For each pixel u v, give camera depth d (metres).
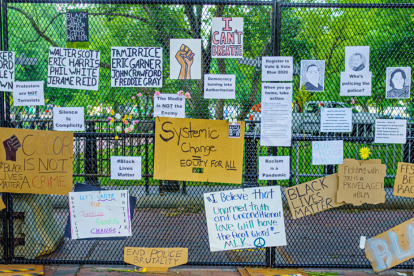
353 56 3.16
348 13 3.55
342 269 3.28
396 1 4.05
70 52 3.13
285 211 5.08
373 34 3.60
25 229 3.34
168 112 3.14
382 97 3.52
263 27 3.73
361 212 5.22
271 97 3.13
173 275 3.07
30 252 3.34
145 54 3.15
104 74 3.58
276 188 3.22
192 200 4.96
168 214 4.93
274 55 3.14
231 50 3.12
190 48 3.12
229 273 3.13
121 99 3.65
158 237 4.13
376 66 3.52
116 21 3.73
